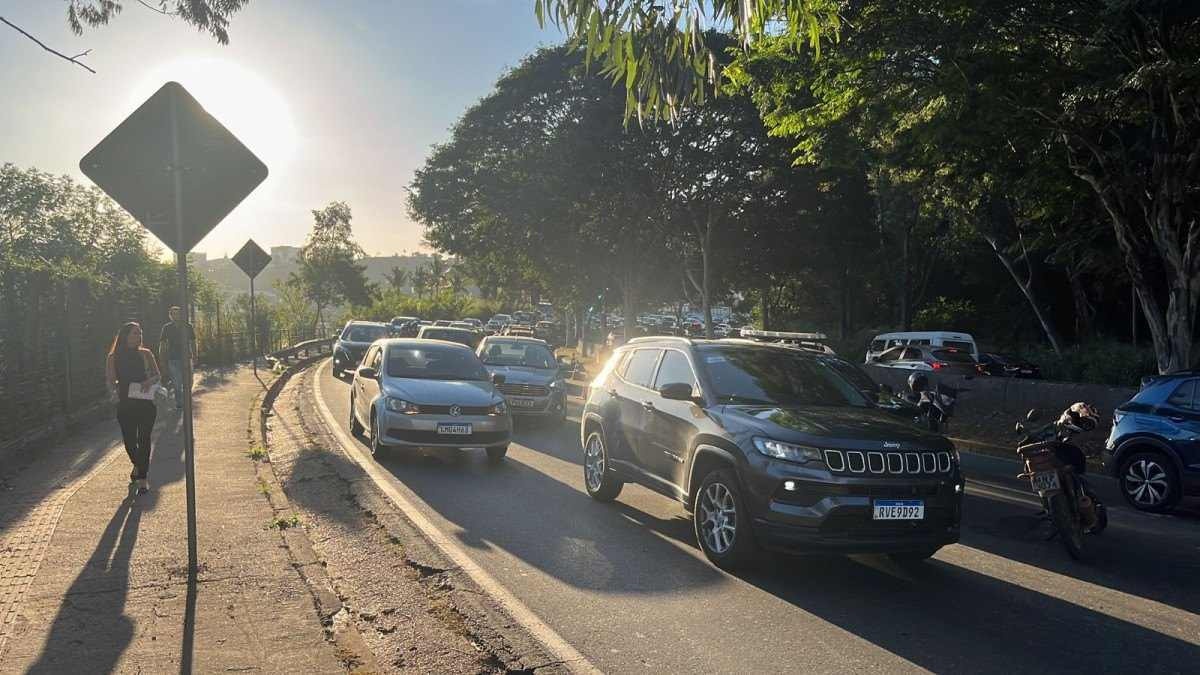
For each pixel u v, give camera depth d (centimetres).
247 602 556
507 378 1587
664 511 906
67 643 483
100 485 904
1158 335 1638
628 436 878
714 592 633
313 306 7694
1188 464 988
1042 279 3741
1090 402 1698
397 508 878
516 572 669
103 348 1627
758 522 651
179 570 618
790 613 590
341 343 2705
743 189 3127
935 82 1364
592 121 3027
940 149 1477
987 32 1306
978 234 3148
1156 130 1499
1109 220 2119
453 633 536
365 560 693
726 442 694
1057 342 2914
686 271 3812
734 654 514
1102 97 1277
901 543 638
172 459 1069
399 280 10094
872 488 629
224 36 922
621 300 4441
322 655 474
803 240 3275
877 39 1333
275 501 849
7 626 507
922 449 653
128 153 547
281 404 1914
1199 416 993
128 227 3481
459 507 894
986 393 1914
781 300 5303
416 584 635
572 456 1265
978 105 1330
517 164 3400
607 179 3095
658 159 3053
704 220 3322
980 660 514
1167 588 679
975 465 1391
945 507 652
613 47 545
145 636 496
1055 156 1670
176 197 552
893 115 1451
